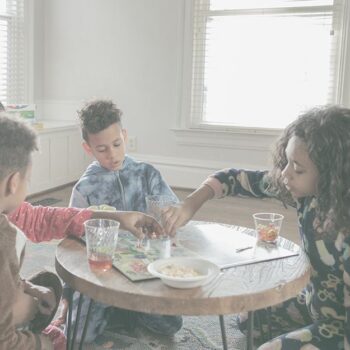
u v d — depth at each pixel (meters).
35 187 4.23
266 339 1.88
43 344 1.28
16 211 1.52
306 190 1.37
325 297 1.46
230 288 1.15
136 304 1.11
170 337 1.96
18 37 4.77
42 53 5.02
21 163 1.17
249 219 3.71
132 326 2.01
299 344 1.39
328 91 4.19
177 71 4.58
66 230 1.52
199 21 4.46
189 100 4.58
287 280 1.20
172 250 1.41
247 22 4.34
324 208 1.33
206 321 2.12
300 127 1.36
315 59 4.19
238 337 1.98
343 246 1.33
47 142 4.32
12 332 1.14
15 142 1.15
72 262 1.31
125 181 1.92
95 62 4.86
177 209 1.55
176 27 4.53
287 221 3.65
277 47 4.29
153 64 4.66
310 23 4.15
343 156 1.29
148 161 4.81
